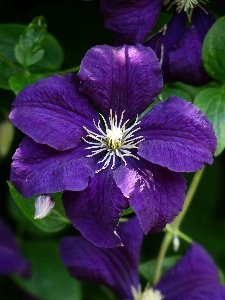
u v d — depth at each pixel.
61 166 0.46
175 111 0.47
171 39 0.53
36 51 0.52
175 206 0.47
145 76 0.48
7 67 0.54
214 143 0.47
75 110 0.48
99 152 0.48
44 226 0.52
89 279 0.54
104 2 0.50
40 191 0.46
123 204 0.46
